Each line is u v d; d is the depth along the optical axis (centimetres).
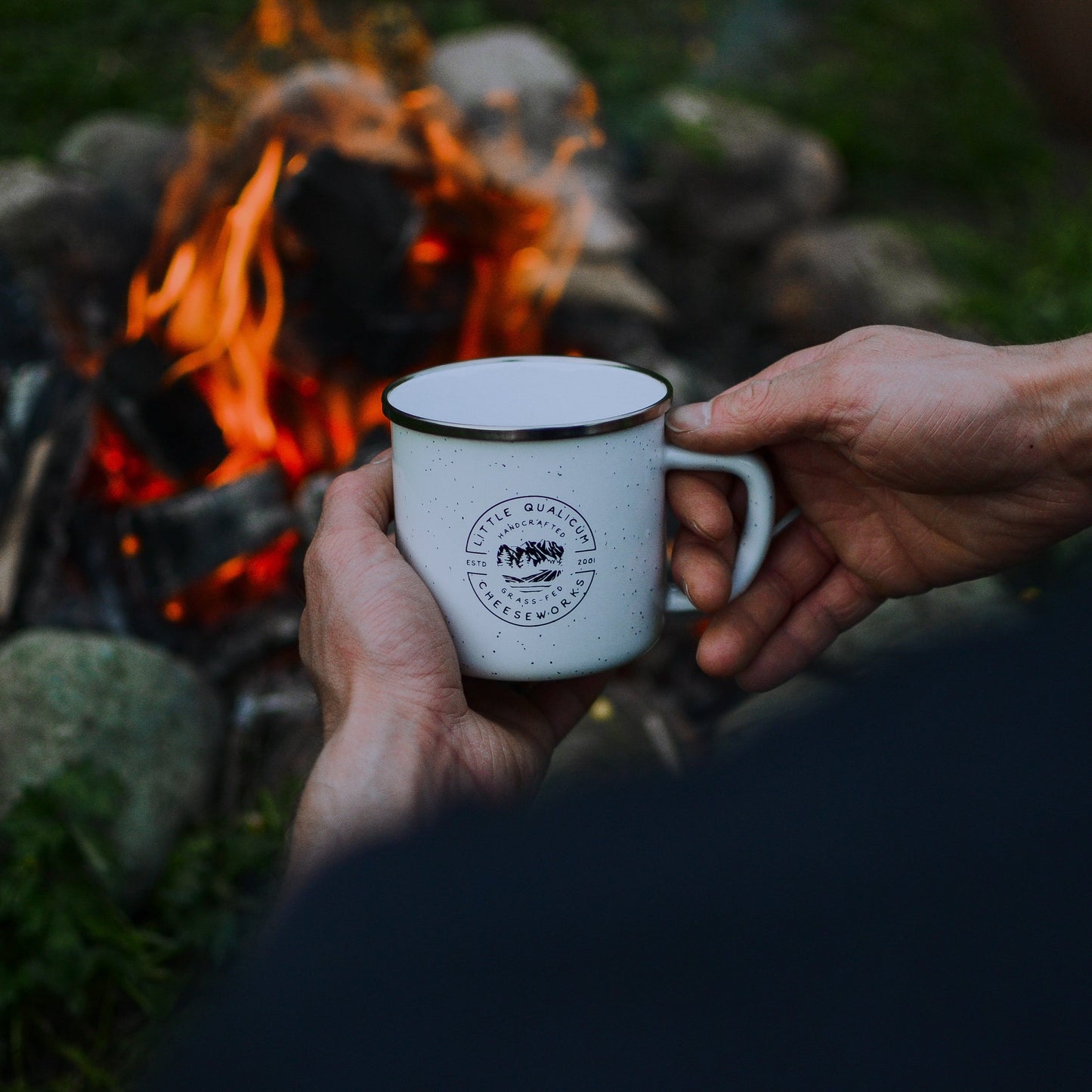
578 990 42
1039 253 443
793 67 547
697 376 307
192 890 198
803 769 46
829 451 137
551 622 108
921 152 506
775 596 144
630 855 45
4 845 194
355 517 118
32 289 282
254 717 230
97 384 253
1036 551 134
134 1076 180
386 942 45
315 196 262
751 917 42
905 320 377
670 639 251
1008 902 41
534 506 104
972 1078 39
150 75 427
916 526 137
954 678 47
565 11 526
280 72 411
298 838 101
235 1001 47
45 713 202
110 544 247
